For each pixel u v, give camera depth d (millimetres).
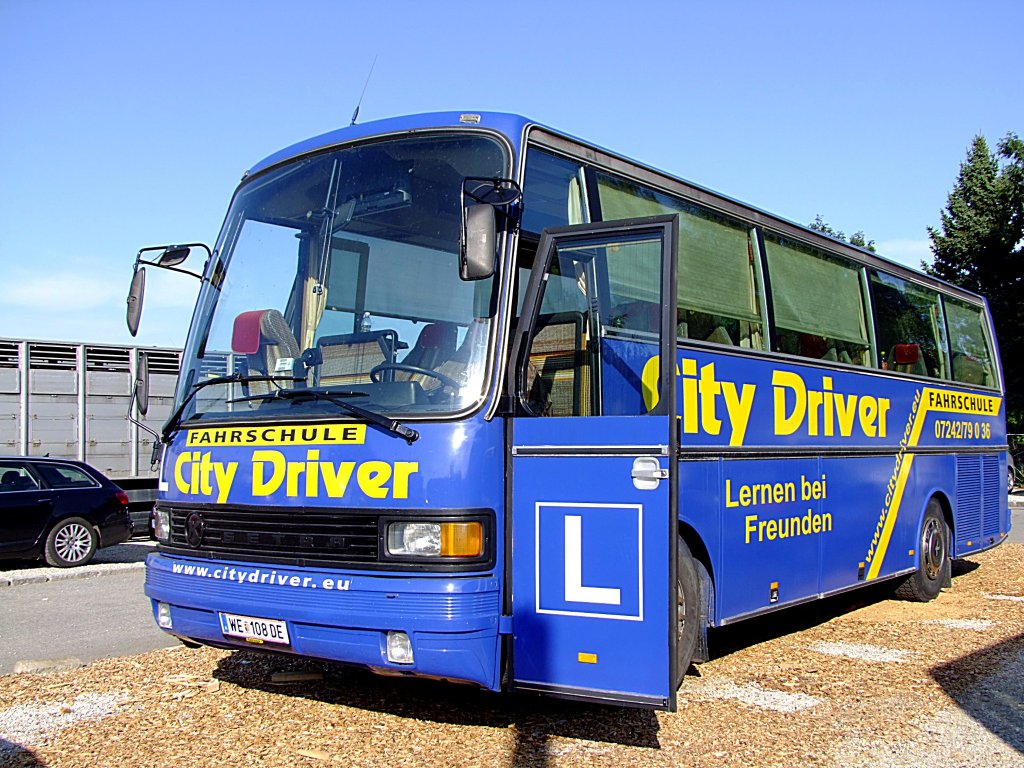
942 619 10000
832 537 8961
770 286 8562
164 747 5695
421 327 5871
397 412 5574
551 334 5902
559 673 5426
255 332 6512
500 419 5621
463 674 5328
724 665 7863
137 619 10117
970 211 37594
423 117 6496
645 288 5703
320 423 5770
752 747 5750
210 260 7156
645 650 5254
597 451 5434
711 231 7961
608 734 5969
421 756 5547
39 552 14516
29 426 16922
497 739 5855
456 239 5973
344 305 6250
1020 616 10102
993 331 14148
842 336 9680
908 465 10711
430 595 5301
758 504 7781
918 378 11148
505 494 5613
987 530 13023
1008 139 38031
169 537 6453
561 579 5457
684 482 6801
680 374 6910
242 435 6074
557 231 5805
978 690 7055
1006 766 5504
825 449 8922
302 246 6633
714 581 7109
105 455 17625
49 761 5469
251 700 6684
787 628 9586
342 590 5473
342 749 5664
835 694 6941
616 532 5363
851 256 10211
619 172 7078
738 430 7586
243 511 5977
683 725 6168
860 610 10656
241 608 5836
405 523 5406
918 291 11781
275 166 7098
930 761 5570
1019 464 32406
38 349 17094
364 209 6430
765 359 8109
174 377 18453
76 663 7828
